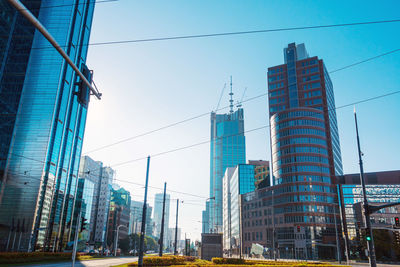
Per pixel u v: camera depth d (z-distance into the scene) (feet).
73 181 357.82
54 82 318.24
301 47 610.65
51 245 305.53
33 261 142.72
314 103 428.56
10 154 300.40
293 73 455.22
